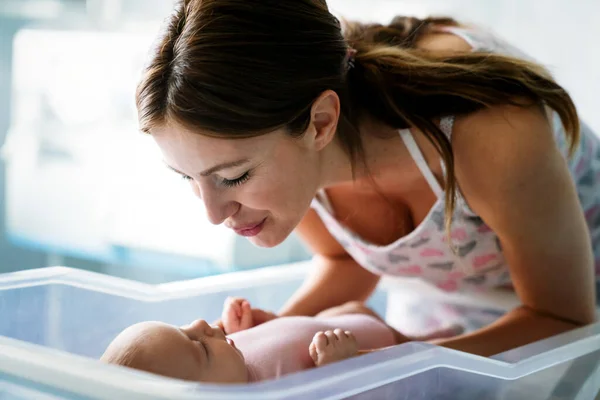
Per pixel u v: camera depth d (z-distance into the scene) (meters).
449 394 0.79
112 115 2.15
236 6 0.82
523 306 1.08
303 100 0.85
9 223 2.23
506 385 0.81
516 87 0.96
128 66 2.10
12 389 0.70
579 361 0.90
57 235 2.23
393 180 1.06
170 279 2.14
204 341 0.88
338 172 1.00
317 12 0.88
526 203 0.97
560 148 1.15
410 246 1.13
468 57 1.00
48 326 0.99
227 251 2.06
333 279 1.27
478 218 1.07
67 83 2.17
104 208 2.20
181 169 0.86
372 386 0.72
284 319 1.05
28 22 2.17
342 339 0.89
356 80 0.98
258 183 0.87
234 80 0.80
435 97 0.97
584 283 1.03
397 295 1.44
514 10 1.74
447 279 1.25
